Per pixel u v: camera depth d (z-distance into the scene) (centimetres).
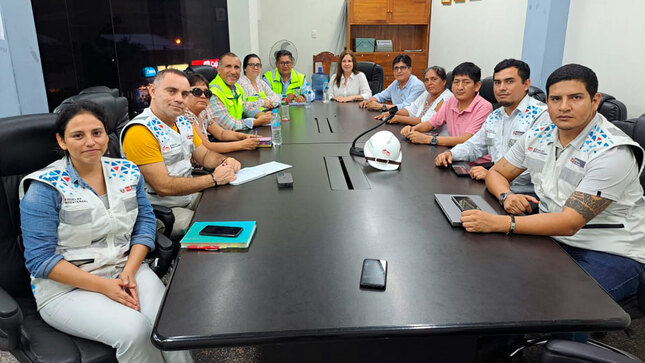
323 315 94
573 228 135
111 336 118
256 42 586
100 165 138
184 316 94
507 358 162
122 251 141
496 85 222
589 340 127
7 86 227
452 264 115
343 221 144
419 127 305
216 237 128
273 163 217
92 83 459
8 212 135
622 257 146
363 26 630
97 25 450
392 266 114
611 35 312
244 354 177
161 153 185
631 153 138
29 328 123
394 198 167
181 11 491
